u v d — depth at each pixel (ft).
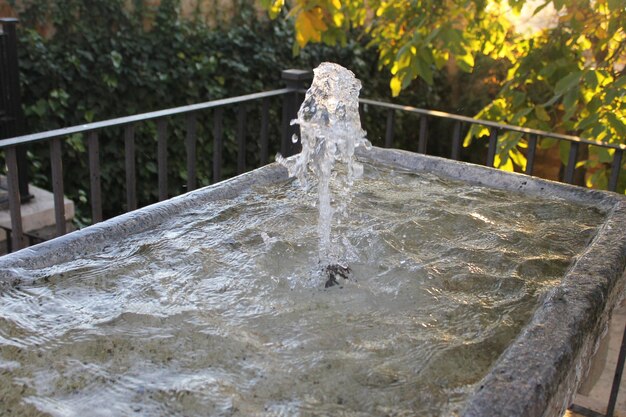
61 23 14.34
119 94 15.55
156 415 3.46
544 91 13.47
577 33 11.38
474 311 4.73
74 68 14.60
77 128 7.64
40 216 11.71
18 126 11.66
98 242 5.47
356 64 20.15
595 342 4.90
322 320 4.55
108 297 4.67
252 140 18.28
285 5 18.16
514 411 3.35
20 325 4.23
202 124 17.04
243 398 3.64
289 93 11.03
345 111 6.03
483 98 22.12
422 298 4.91
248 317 4.54
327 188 5.99
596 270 5.11
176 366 3.92
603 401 8.92
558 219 6.75
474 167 7.97
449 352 4.16
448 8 11.82
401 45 12.17
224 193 6.81
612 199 7.11
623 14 10.48
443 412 3.60
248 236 5.83
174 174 16.89
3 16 13.83
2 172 13.83
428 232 6.12
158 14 15.67
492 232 6.21
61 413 3.43
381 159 8.46
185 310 4.52
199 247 5.52
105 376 3.77
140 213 5.93
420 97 22.40
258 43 17.80
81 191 15.03
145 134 16.06
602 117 9.96
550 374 3.71
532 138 9.46
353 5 12.61
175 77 16.10
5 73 11.35
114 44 14.96
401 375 3.92
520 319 4.61
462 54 10.72
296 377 3.85
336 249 5.64
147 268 5.14
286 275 5.19
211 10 16.92
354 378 3.86
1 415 3.43
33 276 4.85
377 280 5.20
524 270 5.42
